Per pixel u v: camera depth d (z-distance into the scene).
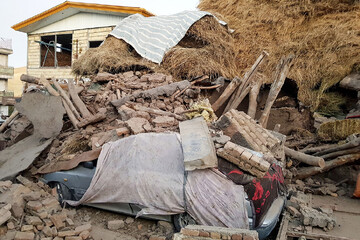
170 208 4.60
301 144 8.54
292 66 10.12
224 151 4.61
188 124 5.57
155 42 10.42
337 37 10.13
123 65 9.80
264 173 4.41
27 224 4.54
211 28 11.23
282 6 12.02
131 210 5.05
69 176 5.62
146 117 6.56
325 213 5.43
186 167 4.46
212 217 4.38
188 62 9.56
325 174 7.85
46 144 6.82
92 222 5.20
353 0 11.41
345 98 9.54
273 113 9.62
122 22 11.72
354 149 6.99
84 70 10.50
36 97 7.40
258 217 4.34
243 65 11.28
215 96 9.33
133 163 4.93
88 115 7.68
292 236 4.68
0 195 4.82
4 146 8.23
